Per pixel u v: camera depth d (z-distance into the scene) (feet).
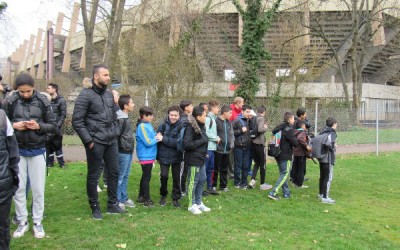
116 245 14.84
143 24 62.34
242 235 16.56
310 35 89.10
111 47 51.55
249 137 26.22
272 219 19.21
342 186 28.58
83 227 16.81
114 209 18.97
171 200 22.45
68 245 14.78
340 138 52.80
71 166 29.84
